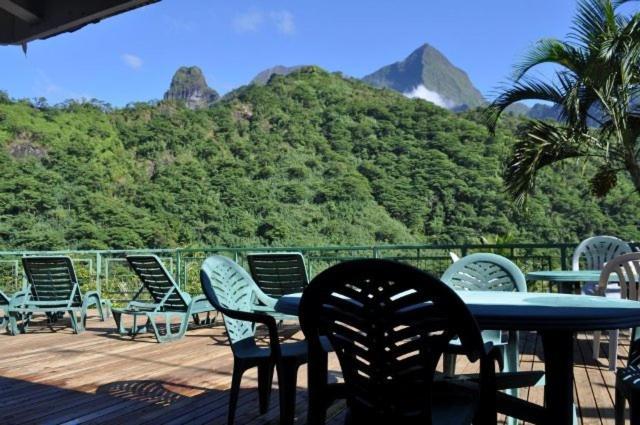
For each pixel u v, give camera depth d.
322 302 1.61
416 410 1.52
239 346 2.71
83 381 3.64
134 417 2.86
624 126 6.75
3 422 2.78
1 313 7.34
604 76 6.61
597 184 7.60
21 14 2.35
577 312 1.67
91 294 6.08
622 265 3.49
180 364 4.16
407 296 1.48
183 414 2.91
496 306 1.85
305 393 3.29
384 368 1.54
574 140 7.25
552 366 1.74
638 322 1.66
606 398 3.09
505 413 1.83
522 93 7.62
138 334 5.68
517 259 6.15
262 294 2.93
